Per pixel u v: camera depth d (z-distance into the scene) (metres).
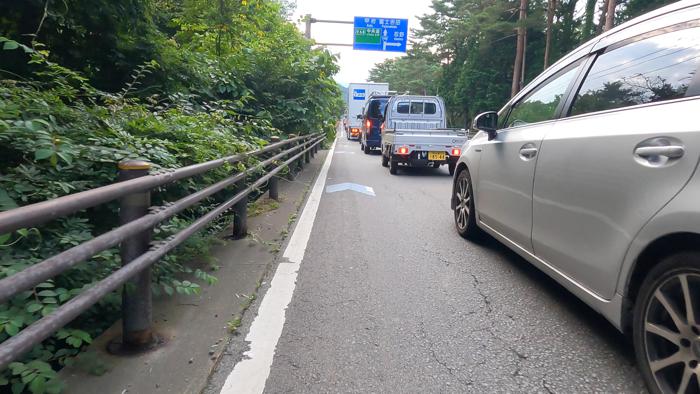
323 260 4.91
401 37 25.02
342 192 9.48
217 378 2.71
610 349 3.12
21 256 2.71
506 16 39.38
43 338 1.66
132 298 2.83
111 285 2.11
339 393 2.61
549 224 3.54
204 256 4.58
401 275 4.50
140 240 2.61
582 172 3.12
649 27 3.10
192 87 7.92
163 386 2.54
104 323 3.27
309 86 11.23
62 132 3.72
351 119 34.06
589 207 3.02
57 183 3.08
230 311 3.53
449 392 2.64
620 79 3.15
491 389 2.67
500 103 42.16
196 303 3.64
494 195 4.74
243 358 2.94
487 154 5.04
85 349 2.86
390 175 12.93
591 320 3.56
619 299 2.72
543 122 3.97
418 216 7.29
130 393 2.46
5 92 3.87
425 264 4.85
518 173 4.13
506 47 41.09
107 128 4.21
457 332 3.35
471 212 5.61
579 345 3.17
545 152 3.68
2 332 2.29
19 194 3.03
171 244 2.81
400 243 5.65
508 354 3.05
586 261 3.04
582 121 3.35
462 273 4.59
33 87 4.89
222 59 9.67
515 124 4.64
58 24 5.93
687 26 2.77
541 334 3.33
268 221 6.49
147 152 3.87
